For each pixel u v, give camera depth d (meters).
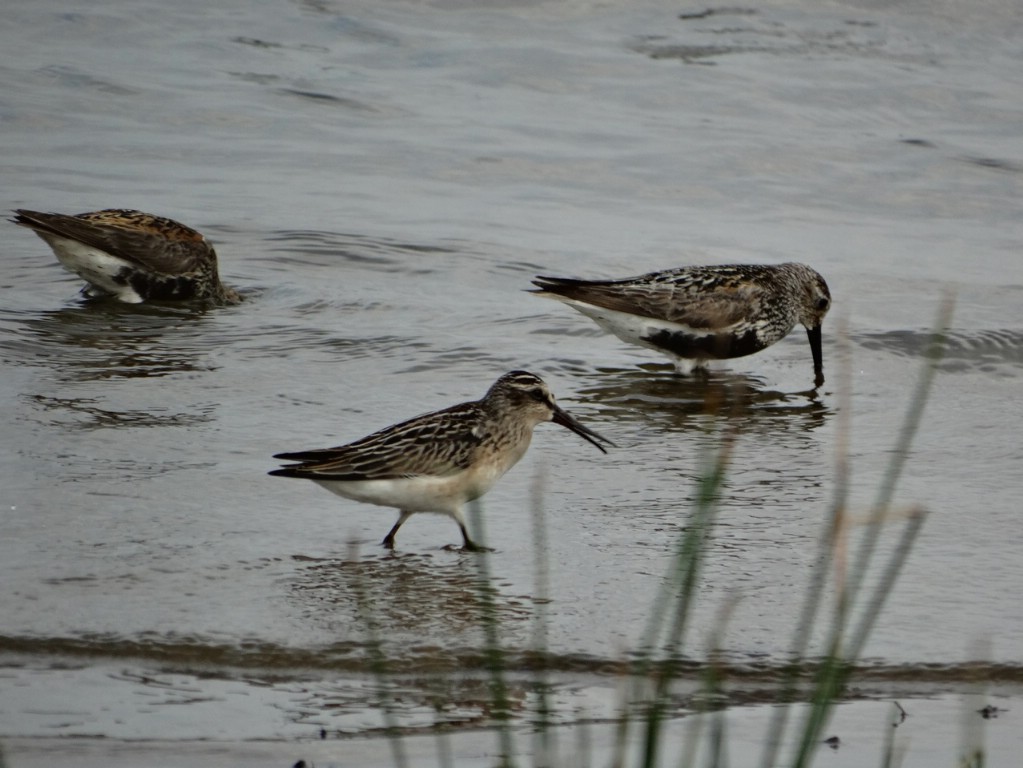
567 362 16.31
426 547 10.95
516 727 8.27
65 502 11.34
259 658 9.02
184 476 12.11
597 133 25.28
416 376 15.35
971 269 19.75
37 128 24.25
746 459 13.20
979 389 15.49
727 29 30.52
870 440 13.77
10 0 30.25
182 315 17.27
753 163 24.17
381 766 7.77
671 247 20.41
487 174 23.31
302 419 13.75
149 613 9.51
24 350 15.67
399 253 19.67
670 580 10.28
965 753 8.05
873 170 24.05
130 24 29.47
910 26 30.81
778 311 16.67
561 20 30.81
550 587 10.16
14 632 9.15
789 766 7.85
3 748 7.84
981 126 26.23
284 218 20.81
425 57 28.69
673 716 8.45
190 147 23.86
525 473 12.77
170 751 7.89
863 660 9.11
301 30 29.77
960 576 10.41
